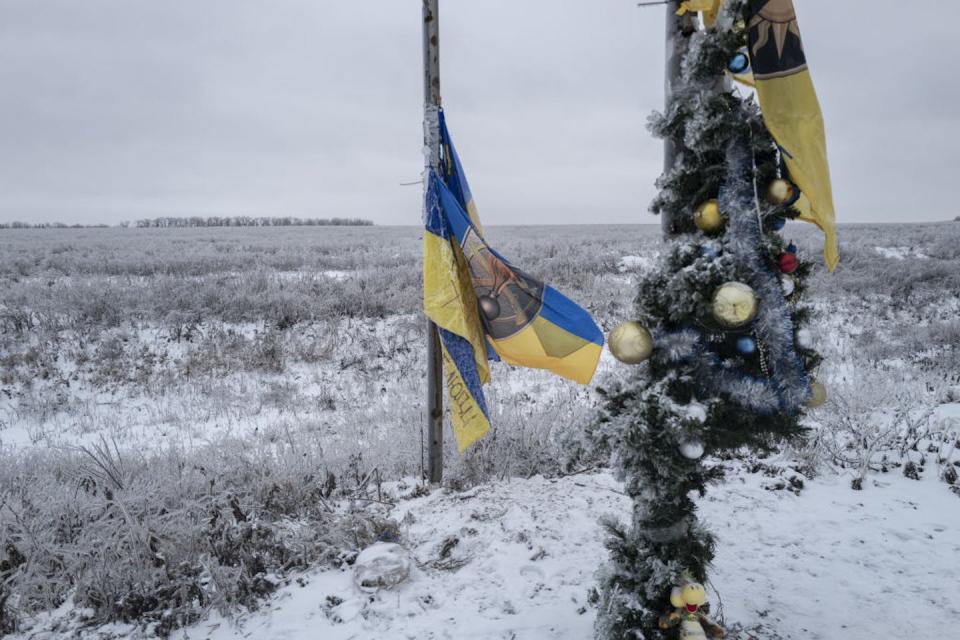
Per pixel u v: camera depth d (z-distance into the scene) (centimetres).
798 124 244
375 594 385
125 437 813
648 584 284
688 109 254
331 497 546
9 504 462
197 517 477
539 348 482
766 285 246
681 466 261
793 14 242
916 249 2483
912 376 863
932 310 1443
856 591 360
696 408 248
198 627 367
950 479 509
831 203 254
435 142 493
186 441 784
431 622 353
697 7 258
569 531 453
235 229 6203
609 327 1214
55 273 1922
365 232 5312
